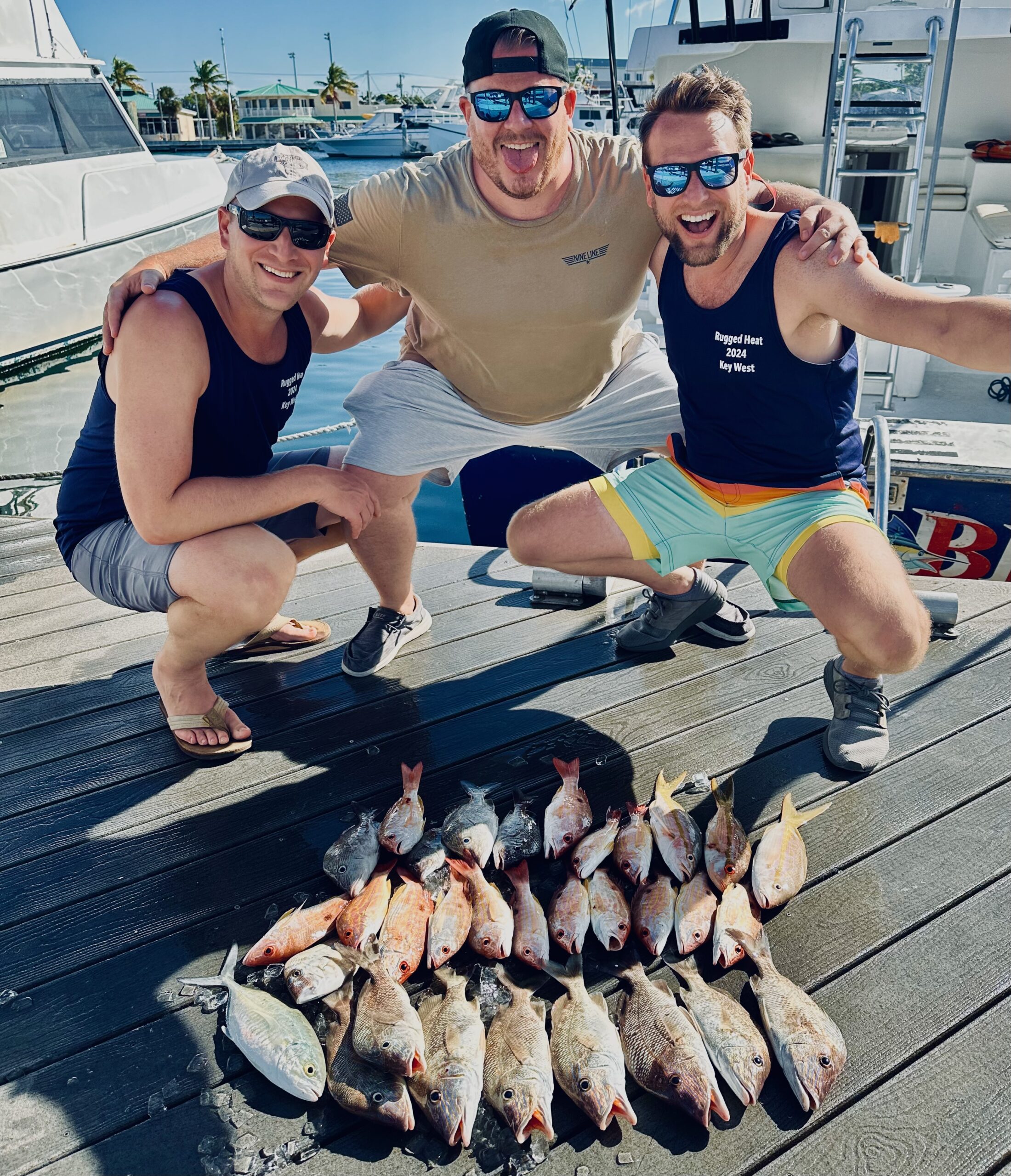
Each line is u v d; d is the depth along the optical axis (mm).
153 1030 1845
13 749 2732
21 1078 1753
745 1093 1635
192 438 2398
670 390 2994
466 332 2730
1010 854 2205
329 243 2328
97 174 9617
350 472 2891
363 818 2309
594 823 2344
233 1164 1593
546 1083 1638
